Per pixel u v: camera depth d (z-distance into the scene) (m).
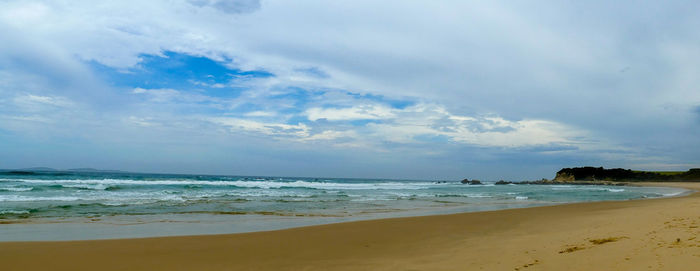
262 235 10.08
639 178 125.06
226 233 10.66
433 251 7.62
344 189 42.59
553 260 5.83
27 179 40.16
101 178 49.03
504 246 7.70
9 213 14.00
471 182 125.06
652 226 8.62
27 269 6.09
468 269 5.73
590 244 7.02
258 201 22.31
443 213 17.08
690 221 8.81
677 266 4.62
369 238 9.66
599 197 33.31
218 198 23.91
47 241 8.56
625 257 5.46
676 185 86.38
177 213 15.46
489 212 16.38
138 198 22.19
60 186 28.52
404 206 20.81
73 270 6.12
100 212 15.16
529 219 13.61
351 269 6.14
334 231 10.84
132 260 6.85
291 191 35.25
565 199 29.70
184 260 6.94
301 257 7.28
